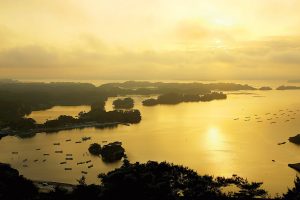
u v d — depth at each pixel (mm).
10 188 111812
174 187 97188
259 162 185375
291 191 93750
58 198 101125
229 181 100312
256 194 97688
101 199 94875
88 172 175250
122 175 99188
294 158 195375
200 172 165375
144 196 92812
